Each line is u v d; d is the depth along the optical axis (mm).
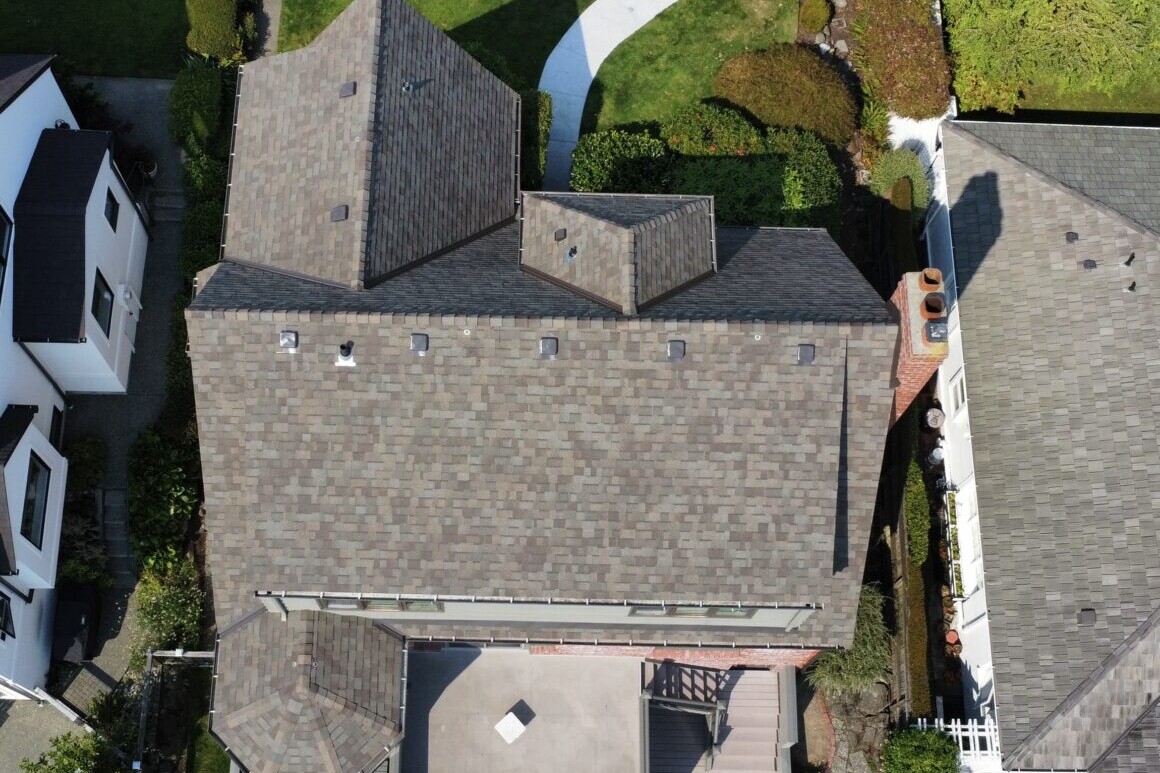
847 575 26094
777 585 25188
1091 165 33656
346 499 25000
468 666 31562
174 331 34000
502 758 30953
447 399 24906
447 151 29438
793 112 36531
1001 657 28906
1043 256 32156
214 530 26109
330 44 29359
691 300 26188
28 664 29750
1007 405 30984
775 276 27875
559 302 25859
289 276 27141
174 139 35875
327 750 26031
